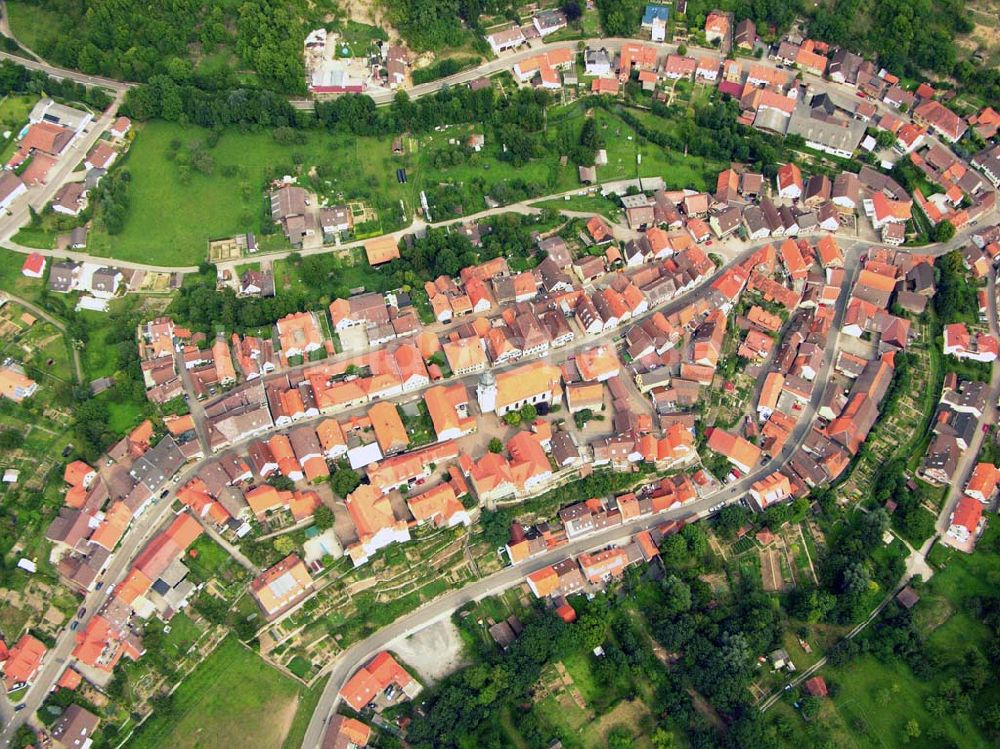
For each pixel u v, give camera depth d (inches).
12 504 7593.5
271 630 7372.1
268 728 7022.6
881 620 7706.7
